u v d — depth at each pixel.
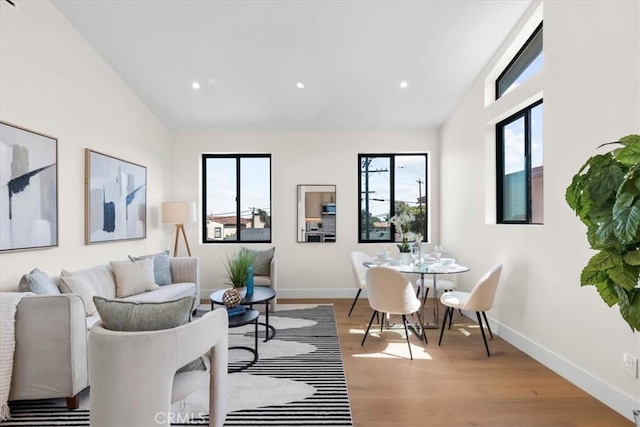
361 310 4.40
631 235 1.20
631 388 1.95
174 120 4.80
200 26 3.11
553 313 2.57
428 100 4.27
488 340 3.26
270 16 2.99
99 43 3.32
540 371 2.59
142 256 3.84
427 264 3.63
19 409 2.05
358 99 4.28
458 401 2.18
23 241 2.57
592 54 2.18
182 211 4.47
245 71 3.75
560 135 2.46
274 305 4.28
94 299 1.55
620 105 1.98
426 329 3.61
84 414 2.01
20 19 2.57
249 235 5.27
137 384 1.41
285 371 2.61
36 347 1.99
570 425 1.92
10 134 2.47
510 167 3.43
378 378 2.50
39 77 2.74
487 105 3.62
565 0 2.40
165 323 1.53
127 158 3.99
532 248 2.82
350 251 5.11
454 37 3.19
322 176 5.12
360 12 2.92
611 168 1.34
